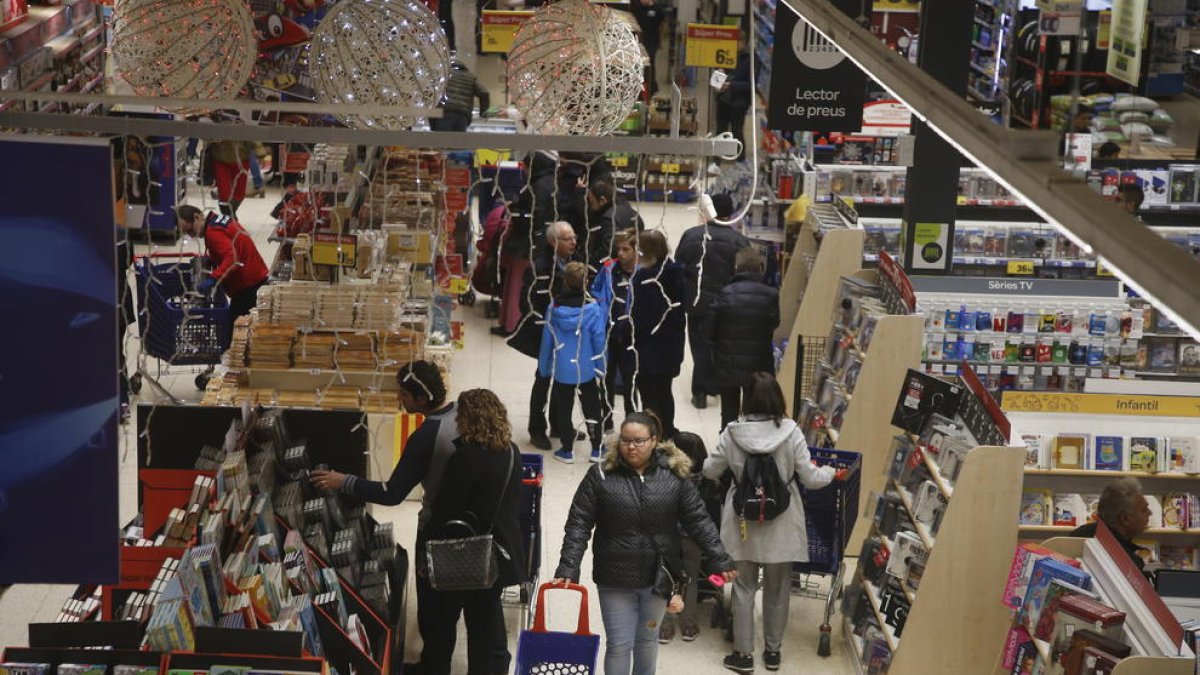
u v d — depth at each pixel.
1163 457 7.21
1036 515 7.27
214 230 9.35
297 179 10.24
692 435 7.18
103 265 3.04
